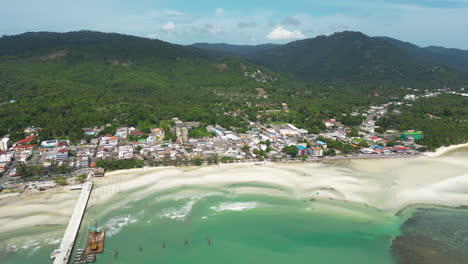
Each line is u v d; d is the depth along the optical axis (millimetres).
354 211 115062
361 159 181875
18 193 128000
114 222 107125
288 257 90562
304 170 159875
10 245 93438
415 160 180000
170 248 94125
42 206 117125
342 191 131750
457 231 102312
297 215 112438
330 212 114375
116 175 151000
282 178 146375
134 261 88438
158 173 153125
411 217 111125
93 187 135625
